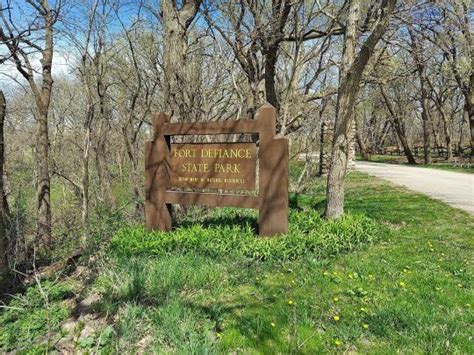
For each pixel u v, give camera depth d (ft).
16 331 12.02
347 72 22.26
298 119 36.94
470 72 46.24
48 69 28.58
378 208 29.04
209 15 30.71
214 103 38.58
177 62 25.13
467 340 9.74
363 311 11.40
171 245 17.63
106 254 17.51
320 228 19.92
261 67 34.42
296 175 48.14
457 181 46.39
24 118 42.96
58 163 41.60
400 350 9.48
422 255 17.08
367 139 133.39
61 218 31.27
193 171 20.42
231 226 21.20
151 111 38.91
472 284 13.62
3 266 15.71
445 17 27.20
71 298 14.23
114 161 44.32
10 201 29.27
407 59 35.27
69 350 10.61
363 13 29.22
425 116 87.97
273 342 9.93
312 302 12.19
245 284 13.89
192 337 10.01
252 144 19.12
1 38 23.24
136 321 11.19
